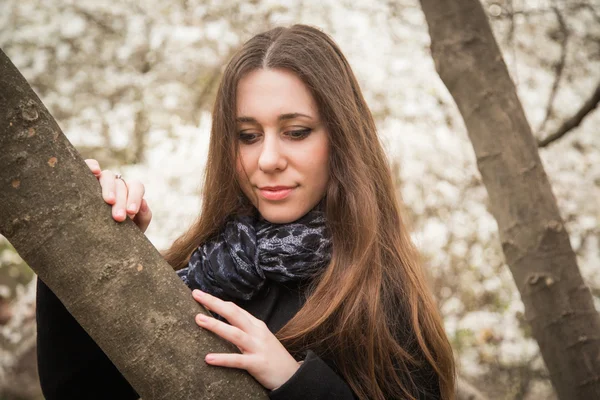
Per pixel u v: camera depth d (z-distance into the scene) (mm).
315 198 1431
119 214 983
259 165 1360
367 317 1354
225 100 1402
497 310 4684
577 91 4887
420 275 1523
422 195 4734
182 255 1607
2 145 913
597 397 2186
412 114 4809
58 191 945
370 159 1487
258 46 1400
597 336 2207
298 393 1100
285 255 1411
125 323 963
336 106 1396
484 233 4715
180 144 4777
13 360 4316
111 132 4824
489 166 2295
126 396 1513
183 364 984
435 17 2330
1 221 940
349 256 1409
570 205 4895
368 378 1327
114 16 4965
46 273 960
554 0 4609
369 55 4891
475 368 4484
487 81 2273
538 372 4508
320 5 4969
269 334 1116
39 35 4809
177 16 4945
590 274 4781
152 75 4949
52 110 4855
